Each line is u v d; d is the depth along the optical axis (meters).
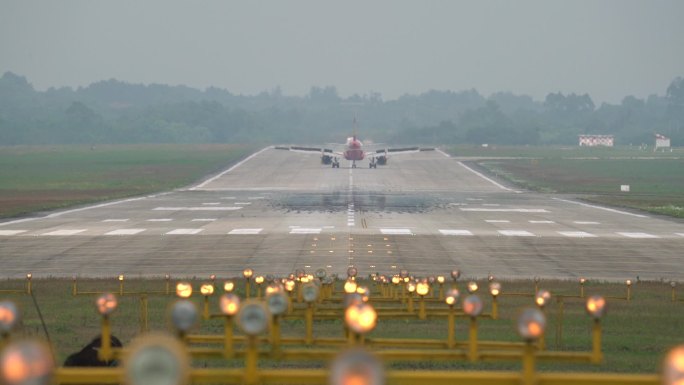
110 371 41.94
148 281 178.38
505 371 88.44
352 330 40.56
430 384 42.84
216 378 43.53
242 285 171.88
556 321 131.12
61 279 182.38
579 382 42.41
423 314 100.56
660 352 106.06
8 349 29.67
